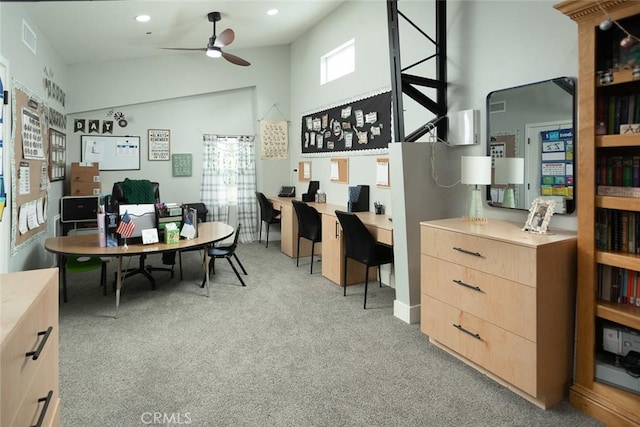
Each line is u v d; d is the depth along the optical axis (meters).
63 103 5.11
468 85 3.13
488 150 2.94
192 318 3.29
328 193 5.42
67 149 5.48
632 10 1.77
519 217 2.77
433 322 2.70
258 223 6.61
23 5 3.45
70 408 2.05
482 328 2.31
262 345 2.80
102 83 5.58
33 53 3.78
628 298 2.00
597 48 1.95
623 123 1.97
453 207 3.25
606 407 1.96
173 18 4.32
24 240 3.53
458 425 1.94
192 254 5.62
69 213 4.82
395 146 3.11
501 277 2.18
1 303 1.17
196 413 2.03
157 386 2.27
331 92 5.26
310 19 5.37
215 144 6.28
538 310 2.00
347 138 4.91
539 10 2.58
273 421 1.97
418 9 3.65
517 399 2.15
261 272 4.71
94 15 3.89
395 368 2.48
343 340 2.88
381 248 3.75
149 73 5.82
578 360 2.09
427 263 2.72
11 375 1.00
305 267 4.95
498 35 2.88
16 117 3.29
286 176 6.65
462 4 3.17
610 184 2.03
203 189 6.25
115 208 4.27
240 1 4.22
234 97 6.40
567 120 2.41
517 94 2.71
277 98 6.52
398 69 3.08
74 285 4.18
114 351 2.70
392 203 3.22
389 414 2.03
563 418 2.00
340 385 2.29
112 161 5.76
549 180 2.52
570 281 2.14
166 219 3.69
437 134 3.33
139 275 4.54
